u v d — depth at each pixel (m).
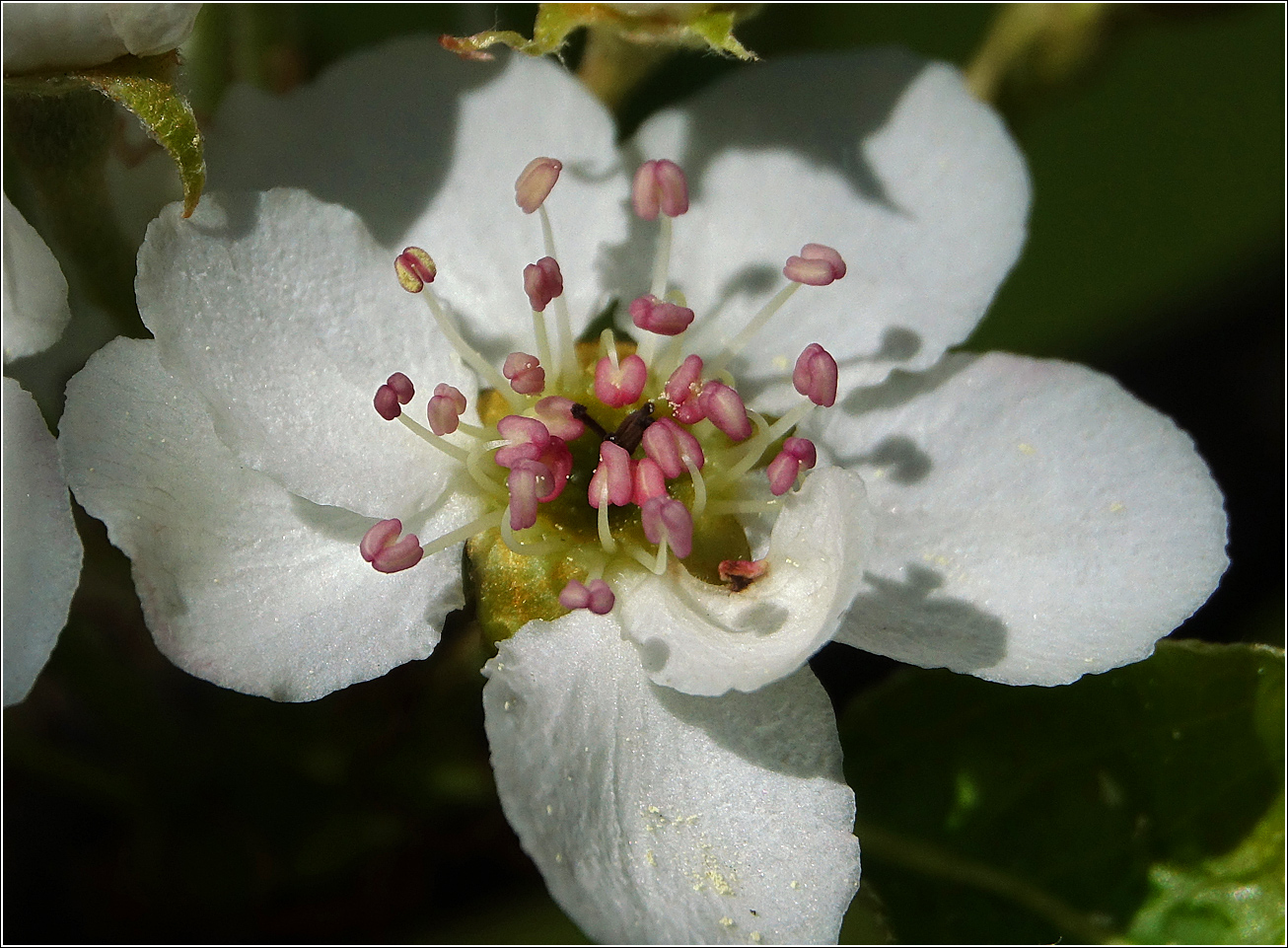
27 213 0.05
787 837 0.05
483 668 0.05
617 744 0.05
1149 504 0.05
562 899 0.05
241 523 0.05
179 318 0.05
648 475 0.05
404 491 0.05
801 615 0.05
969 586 0.05
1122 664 0.05
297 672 0.05
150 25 0.05
